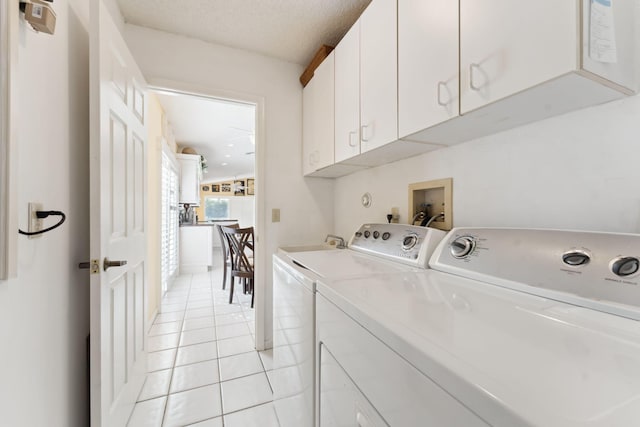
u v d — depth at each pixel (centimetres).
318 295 89
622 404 30
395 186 165
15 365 67
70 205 99
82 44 109
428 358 43
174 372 179
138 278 149
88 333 114
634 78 71
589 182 81
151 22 174
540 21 66
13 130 60
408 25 108
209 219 983
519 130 99
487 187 111
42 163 79
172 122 376
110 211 108
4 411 62
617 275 58
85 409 111
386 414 54
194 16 169
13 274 61
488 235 92
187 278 439
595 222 79
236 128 404
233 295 348
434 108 97
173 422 136
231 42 195
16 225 62
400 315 58
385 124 122
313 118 200
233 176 950
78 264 105
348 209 217
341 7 160
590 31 61
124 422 125
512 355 41
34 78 75
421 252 112
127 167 130
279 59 216
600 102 78
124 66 125
